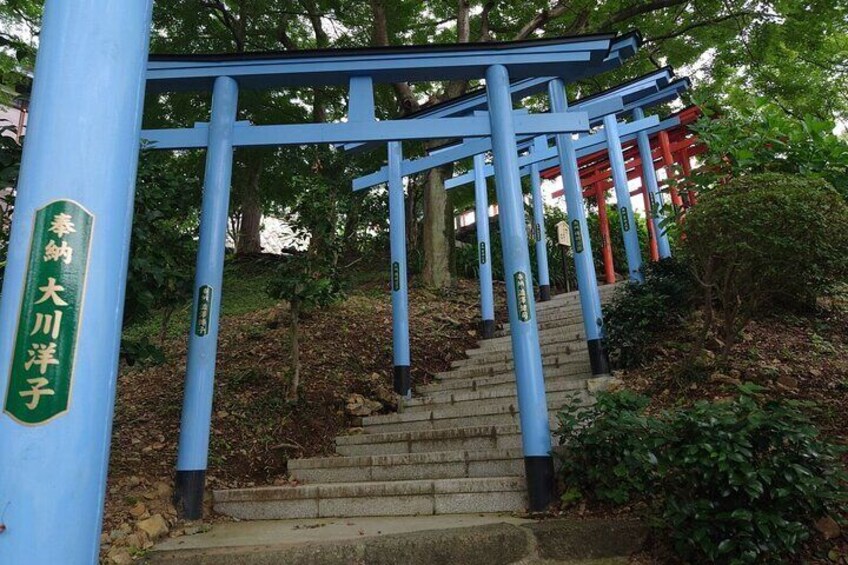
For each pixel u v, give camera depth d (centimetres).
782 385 434
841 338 542
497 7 1212
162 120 1158
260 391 617
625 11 1055
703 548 259
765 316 596
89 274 182
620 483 341
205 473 431
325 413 604
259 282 1192
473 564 305
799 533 252
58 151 186
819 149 556
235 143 462
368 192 941
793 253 399
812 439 280
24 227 182
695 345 475
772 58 1008
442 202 1152
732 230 409
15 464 163
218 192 445
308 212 638
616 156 819
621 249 1472
